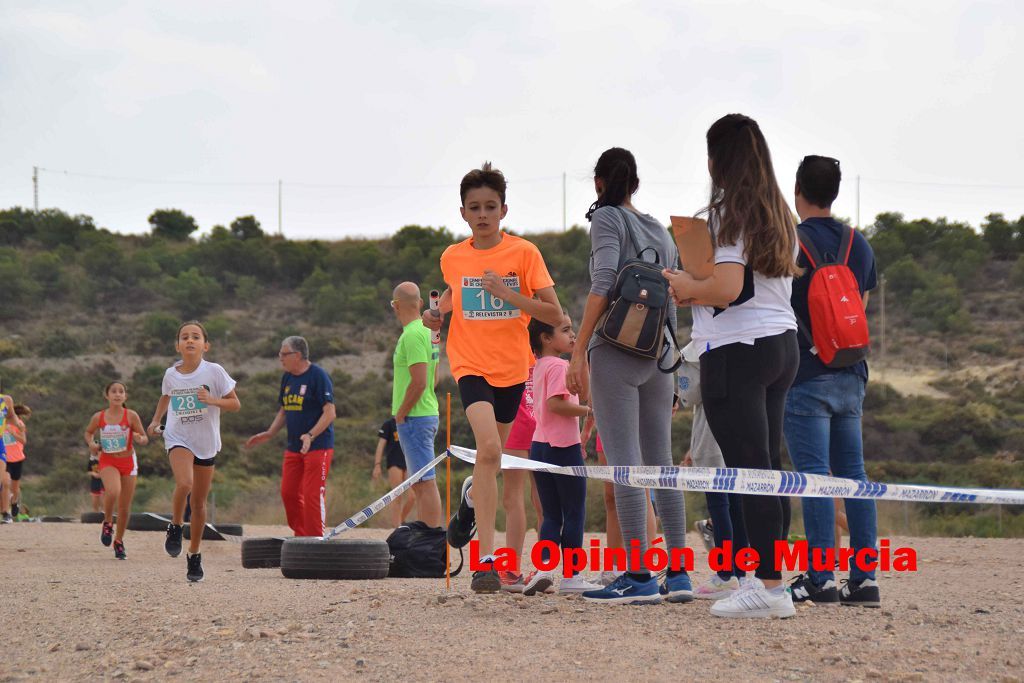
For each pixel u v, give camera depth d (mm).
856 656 5246
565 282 68812
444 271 7793
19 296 69000
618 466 6562
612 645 5488
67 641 6367
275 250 82688
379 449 16391
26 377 54156
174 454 9977
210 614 7105
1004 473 36000
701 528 10805
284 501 12906
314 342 64062
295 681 5008
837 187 7336
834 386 7047
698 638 5660
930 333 58812
